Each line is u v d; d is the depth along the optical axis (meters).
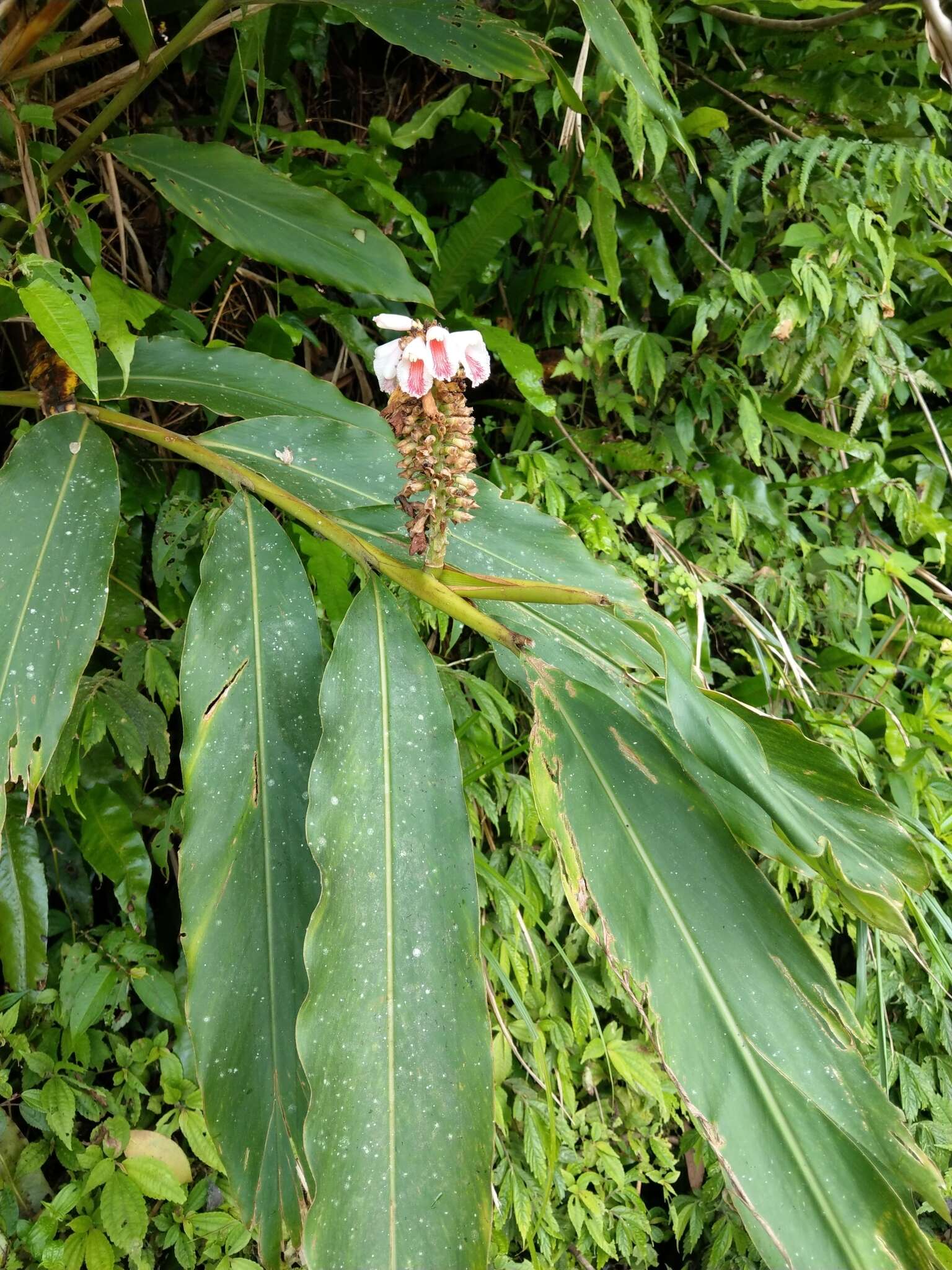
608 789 0.77
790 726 0.80
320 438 0.91
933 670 1.54
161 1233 1.11
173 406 1.27
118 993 1.12
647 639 0.75
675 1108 1.28
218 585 0.80
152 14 1.21
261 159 1.35
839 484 1.51
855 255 1.41
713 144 1.50
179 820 1.13
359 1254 0.64
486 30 0.98
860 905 0.71
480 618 0.77
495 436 1.49
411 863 0.72
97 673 1.08
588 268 1.46
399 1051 0.68
